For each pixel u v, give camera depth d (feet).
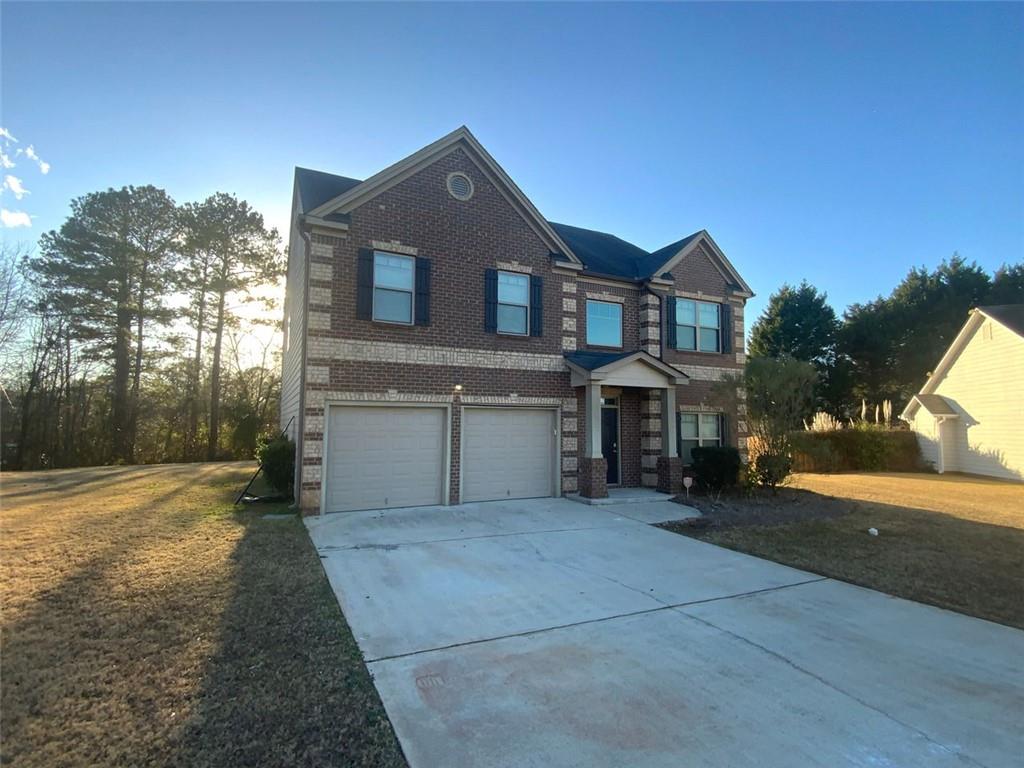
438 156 39.09
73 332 83.30
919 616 18.24
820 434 76.95
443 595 19.54
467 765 9.86
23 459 80.53
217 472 63.16
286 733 10.69
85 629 15.46
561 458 42.19
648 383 43.14
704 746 10.57
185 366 96.17
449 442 37.96
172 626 15.85
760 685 13.16
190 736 10.46
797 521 34.19
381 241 36.63
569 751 10.35
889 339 116.67
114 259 83.66
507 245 41.45
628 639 15.93
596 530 30.89
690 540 29.04
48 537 26.66
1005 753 10.50
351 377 35.09
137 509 35.40
